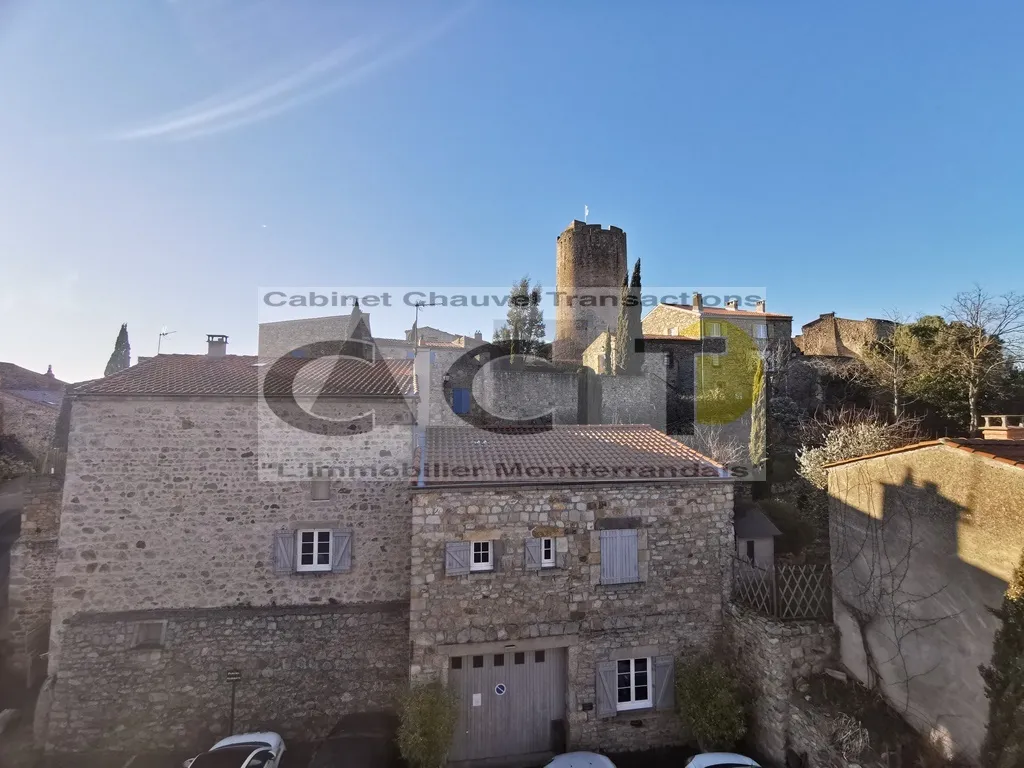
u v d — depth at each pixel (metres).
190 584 12.41
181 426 12.67
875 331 36.44
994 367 21.14
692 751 11.00
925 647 8.53
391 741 10.62
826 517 16.53
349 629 12.39
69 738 11.50
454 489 10.94
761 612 10.80
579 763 9.50
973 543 7.85
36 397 32.03
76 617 11.97
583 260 42.91
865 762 8.16
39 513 14.16
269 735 11.16
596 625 11.15
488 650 10.74
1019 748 6.64
